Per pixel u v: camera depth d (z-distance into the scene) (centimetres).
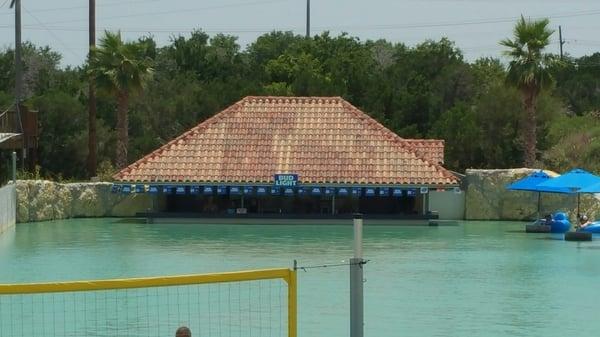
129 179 14138
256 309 6356
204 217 13975
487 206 15062
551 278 8119
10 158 15788
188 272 8162
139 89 15950
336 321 5978
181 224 13762
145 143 17800
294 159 14488
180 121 19350
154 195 14875
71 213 14812
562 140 17962
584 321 6116
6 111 14575
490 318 6206
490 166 17588
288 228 13225
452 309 6531
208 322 5891
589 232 11562
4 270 8312
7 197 12662
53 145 17188
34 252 9850
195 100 19500
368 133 14950
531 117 15950
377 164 14362
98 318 6041
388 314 6334
